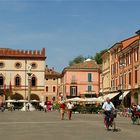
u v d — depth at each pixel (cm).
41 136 2273
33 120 4222
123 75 7294
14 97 10931
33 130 2755
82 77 11412
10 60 10975
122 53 7406
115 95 7512
